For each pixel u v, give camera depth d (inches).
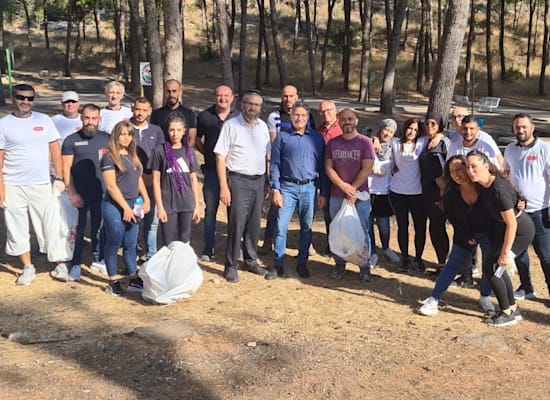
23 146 252.5
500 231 222.2
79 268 268.8
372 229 297.6
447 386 176.1
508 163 254.2
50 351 190.7
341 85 1504.7
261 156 264.7
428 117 280.8
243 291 257.1
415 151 283.1
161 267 238.7
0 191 250.7
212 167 287.0
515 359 196.1
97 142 267.9
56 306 234.7
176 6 419.5
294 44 1745.8
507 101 1387.8
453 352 198.8
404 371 184.2
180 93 286.7
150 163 257.9
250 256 280.5
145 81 559.2
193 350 191.8
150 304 239.3
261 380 175.3
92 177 268.2
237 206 263.3
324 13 2230.6
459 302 253.9
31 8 2074.3
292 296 252.8
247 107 258.5
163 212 254.4
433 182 276.7
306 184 269.6
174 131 253.3
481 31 1957.4
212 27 1934.1
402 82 1497.3
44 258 297.6
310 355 191.9
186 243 261.4
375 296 258.2
